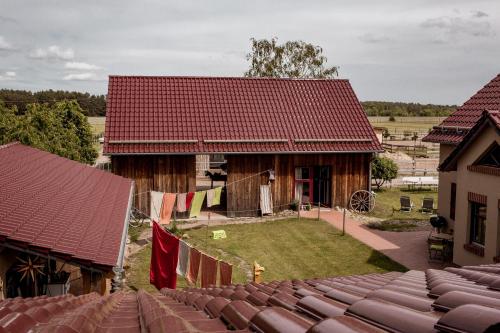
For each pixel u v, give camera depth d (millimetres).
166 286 14516
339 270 17578
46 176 13625
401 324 2791
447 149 18906
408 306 3811
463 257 16016
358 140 26125
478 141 14844
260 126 26188
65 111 35031
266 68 46188
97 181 15531
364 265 17969
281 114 27094
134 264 18172
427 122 101062
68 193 12414
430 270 8070
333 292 5016
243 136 25422
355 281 7363
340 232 22375
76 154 30078
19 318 3742
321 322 2580
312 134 26234
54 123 29219
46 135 27062
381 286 5742
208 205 21703
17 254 10234
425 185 35219
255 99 27703
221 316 4133
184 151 24078
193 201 21156
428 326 2613
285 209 26141
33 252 8094
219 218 25156
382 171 33250
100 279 9633
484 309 2428
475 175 15195
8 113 25234
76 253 8367
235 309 3980
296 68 46844
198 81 28031
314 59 46812
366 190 26609
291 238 21609
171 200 21469
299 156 25859
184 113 26016
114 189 15156
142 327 3971
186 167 24625
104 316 4898
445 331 2418
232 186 25281
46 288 11453
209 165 38938
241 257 19078
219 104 26906
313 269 17734
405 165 41812
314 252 19672
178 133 24906
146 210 24484
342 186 26484
